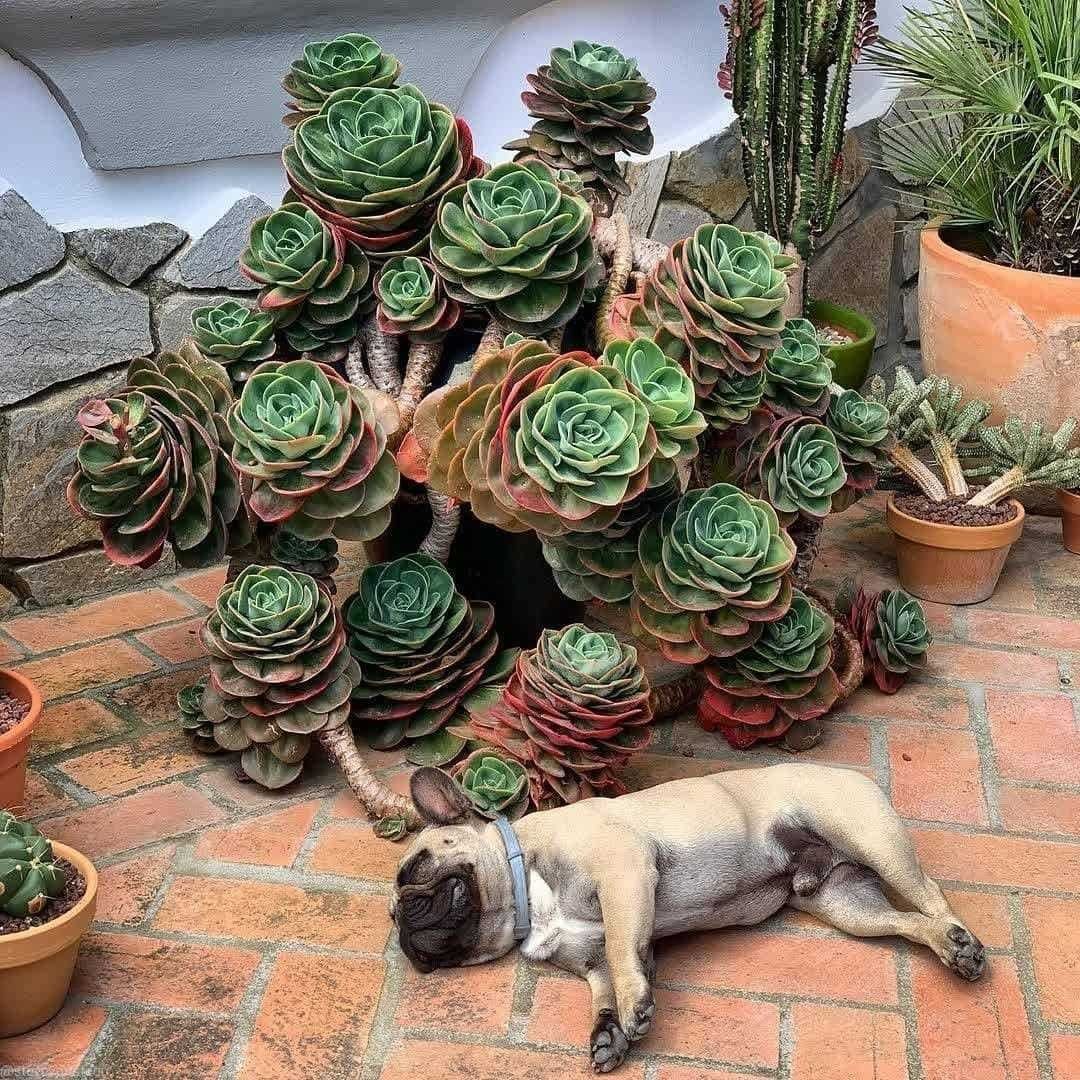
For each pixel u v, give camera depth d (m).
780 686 1.89
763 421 1.96
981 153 2.56
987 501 2.34
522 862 1.54
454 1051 1.46
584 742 1.73
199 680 2.08
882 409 2.06
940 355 2.58
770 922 1.66
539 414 1.65
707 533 1.79
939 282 2.53
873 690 2.11
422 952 1.50
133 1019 1.49
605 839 1.51
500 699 1.91
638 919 1.46
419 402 1.88
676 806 1.58
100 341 2.20
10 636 2.20
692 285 1.78
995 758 1.94
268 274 1.90
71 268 2.14
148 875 1.70
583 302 1.96
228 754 1.94
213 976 1.55
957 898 1.68
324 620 1.81
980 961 1.52
